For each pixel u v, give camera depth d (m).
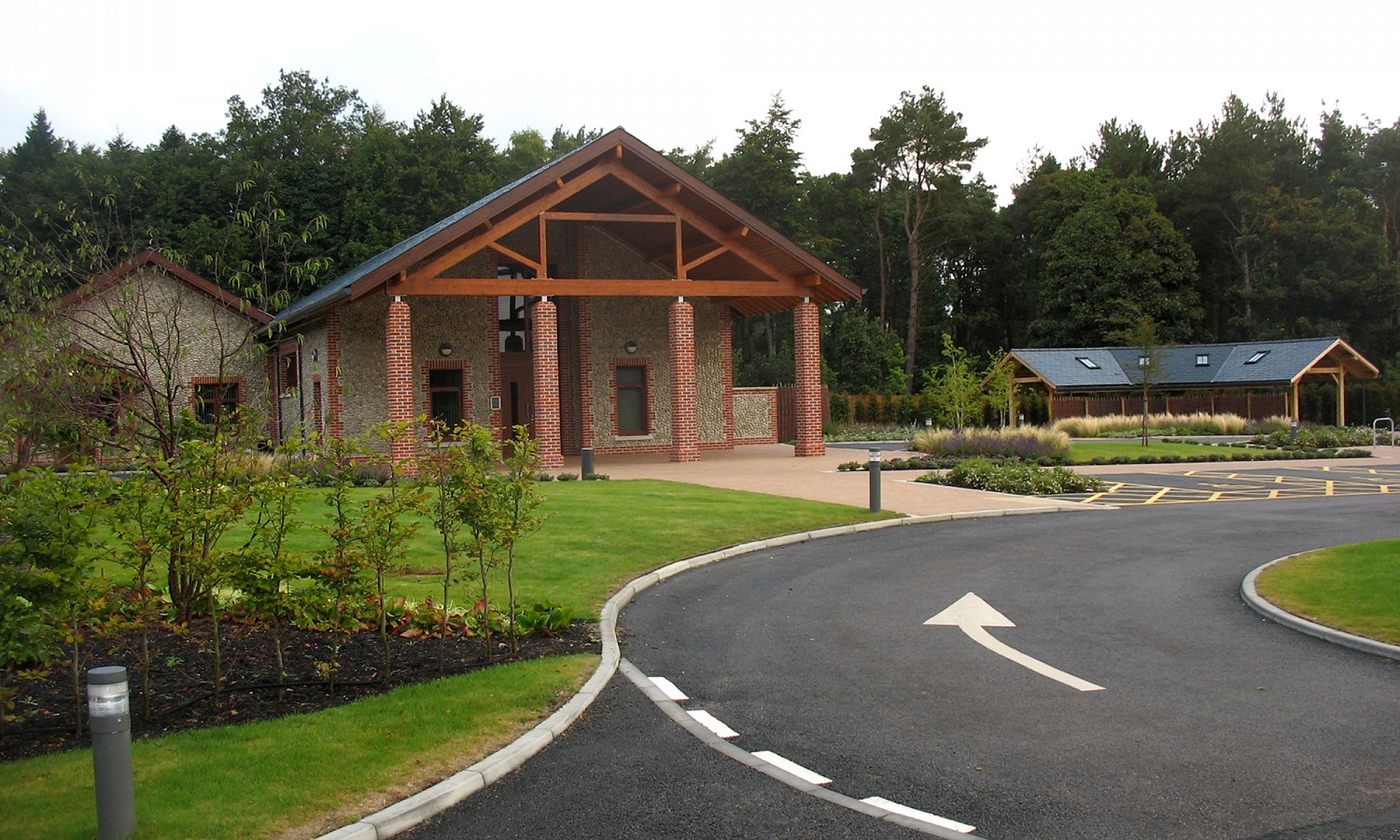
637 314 31.64
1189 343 63.09
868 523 16.80
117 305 12.23
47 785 5.50
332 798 5.46
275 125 63.25
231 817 5.16
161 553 8.49
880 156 70.06
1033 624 9.98
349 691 7.36
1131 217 63.53
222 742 6.20
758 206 59.94
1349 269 63.84
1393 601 10.20
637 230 30.75
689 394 28.09
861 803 5.63
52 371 10.34
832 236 72.00
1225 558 13.78
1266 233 65.94
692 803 5.64
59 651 6.57
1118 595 11.40
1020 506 19.11
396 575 11.36
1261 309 66.19
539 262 25.70
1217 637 9.45
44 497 6.43
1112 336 59.31
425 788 5.66
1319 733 6.70
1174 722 6.95
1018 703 7.45
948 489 22.09
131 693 7.14
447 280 24.95
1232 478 25.84
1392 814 5.39
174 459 8.24
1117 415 47.25
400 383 24.67
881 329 63.59
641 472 25.28
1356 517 18.22
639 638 9.46
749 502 18.39
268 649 8.25
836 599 11.18
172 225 46.62
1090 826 5.29
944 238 71.81
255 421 8.70
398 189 48.66
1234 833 5.18
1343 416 48.94
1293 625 9.79
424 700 7.12
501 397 30.38
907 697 7.61
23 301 11.99
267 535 7.44
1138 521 17.70
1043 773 6.04
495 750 6.29
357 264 46.22
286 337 30.45
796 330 30.03
